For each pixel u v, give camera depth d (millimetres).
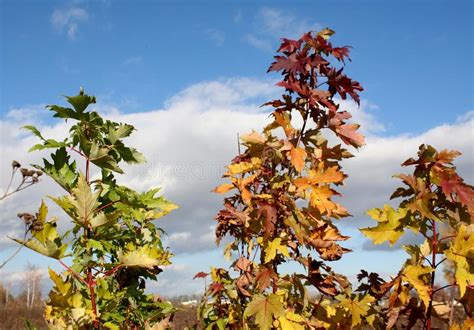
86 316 3285
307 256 3904
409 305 3727
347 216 3979
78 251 3469
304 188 3617
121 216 3889
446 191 3297
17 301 28016
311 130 3869
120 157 3721
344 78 3680
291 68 3615
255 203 3857
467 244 3330
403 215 3508
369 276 4324
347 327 3865
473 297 3387
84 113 3453
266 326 3447
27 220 3402
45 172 3432
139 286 4477
